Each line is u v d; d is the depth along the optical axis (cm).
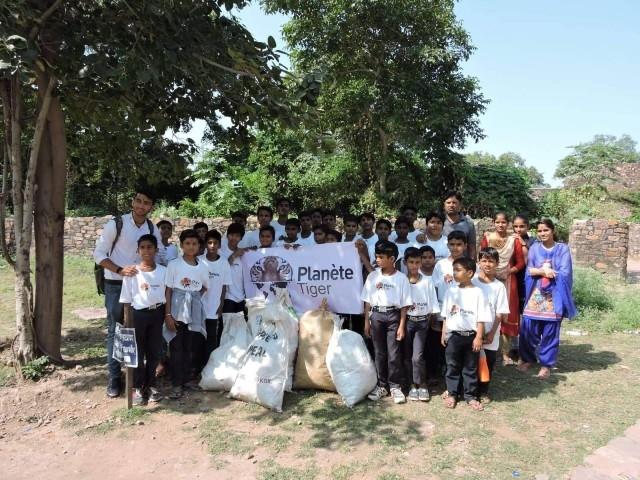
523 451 373
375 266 552
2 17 388
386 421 422
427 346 513
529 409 451
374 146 1590
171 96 594
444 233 565
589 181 2575
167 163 686
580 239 1411
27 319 511
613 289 1123
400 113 1391
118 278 464
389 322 471
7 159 519
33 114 571
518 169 1823
